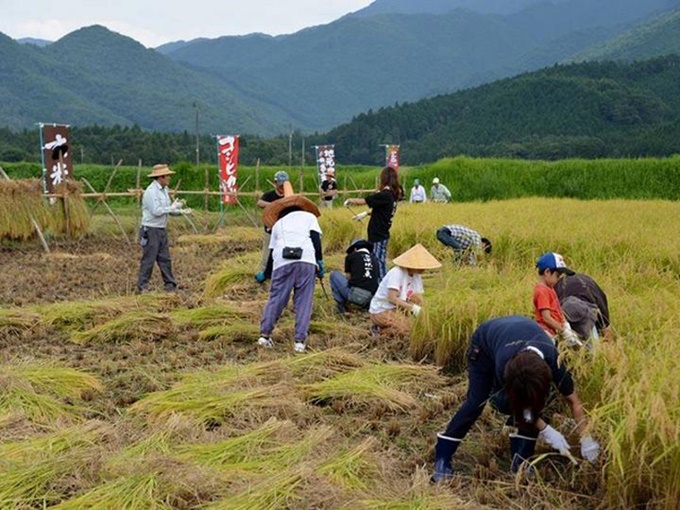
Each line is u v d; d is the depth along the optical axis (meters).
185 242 18.42
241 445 5.26
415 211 18.39
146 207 11.39
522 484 5.15
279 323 9.50
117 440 5.42
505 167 36.47
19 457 5.07
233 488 4.59
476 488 5.07
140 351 8.26
